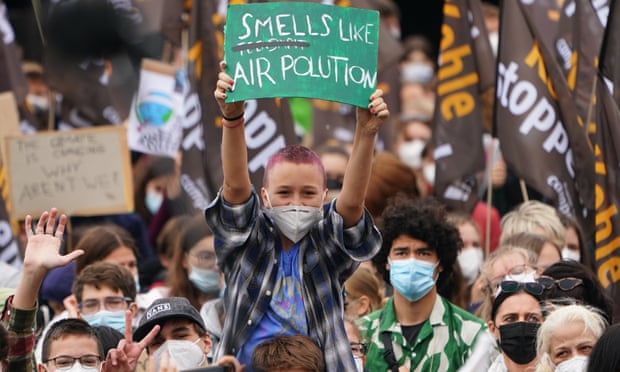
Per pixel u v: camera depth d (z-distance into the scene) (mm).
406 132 35906
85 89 31000
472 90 26719
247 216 17719
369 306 23172
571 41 27125
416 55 37406
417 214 21734
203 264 24953
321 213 17828
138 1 31234
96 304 22594
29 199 27156
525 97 25797
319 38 17781
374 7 28766
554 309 19672
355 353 20719
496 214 28516
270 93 17578
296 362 17109
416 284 21453
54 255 17891
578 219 25438
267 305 17797
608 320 21062
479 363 20391
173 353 19344
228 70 17688
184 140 27453
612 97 24188
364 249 17906
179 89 29859
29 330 17844
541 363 18531
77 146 27234
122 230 25281
